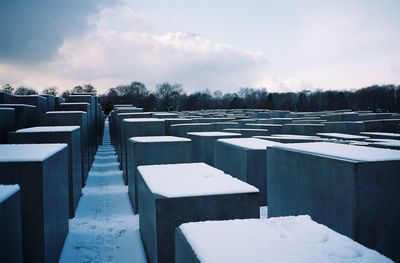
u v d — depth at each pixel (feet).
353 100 255.09
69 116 42.47
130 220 29.63
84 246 24.06
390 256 18.56
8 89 236.02
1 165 18.20
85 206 34.17
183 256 11.69
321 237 11.10
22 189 18.26
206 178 21.16
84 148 44.45
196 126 53.98
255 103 272.51
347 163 18.71
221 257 9.78
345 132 64.54
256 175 31.71
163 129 47.19
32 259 18.30
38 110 54.24
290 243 10.68
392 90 239.09
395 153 20.89
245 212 18.03
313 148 24.26
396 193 18.60
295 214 23.79
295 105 260.21
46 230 18.88
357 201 18.26
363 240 18.34
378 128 68.18
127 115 69.67
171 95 285.84
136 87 290.76
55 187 21.70
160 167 25.27
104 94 282.97
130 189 36.09
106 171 54.90
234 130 54.44
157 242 17.63
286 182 24.97
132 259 22.02
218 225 12.34
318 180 21.16
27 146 24.44
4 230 12.67
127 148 42.68
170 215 17.65
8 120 36.81
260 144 34.86
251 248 10.34
